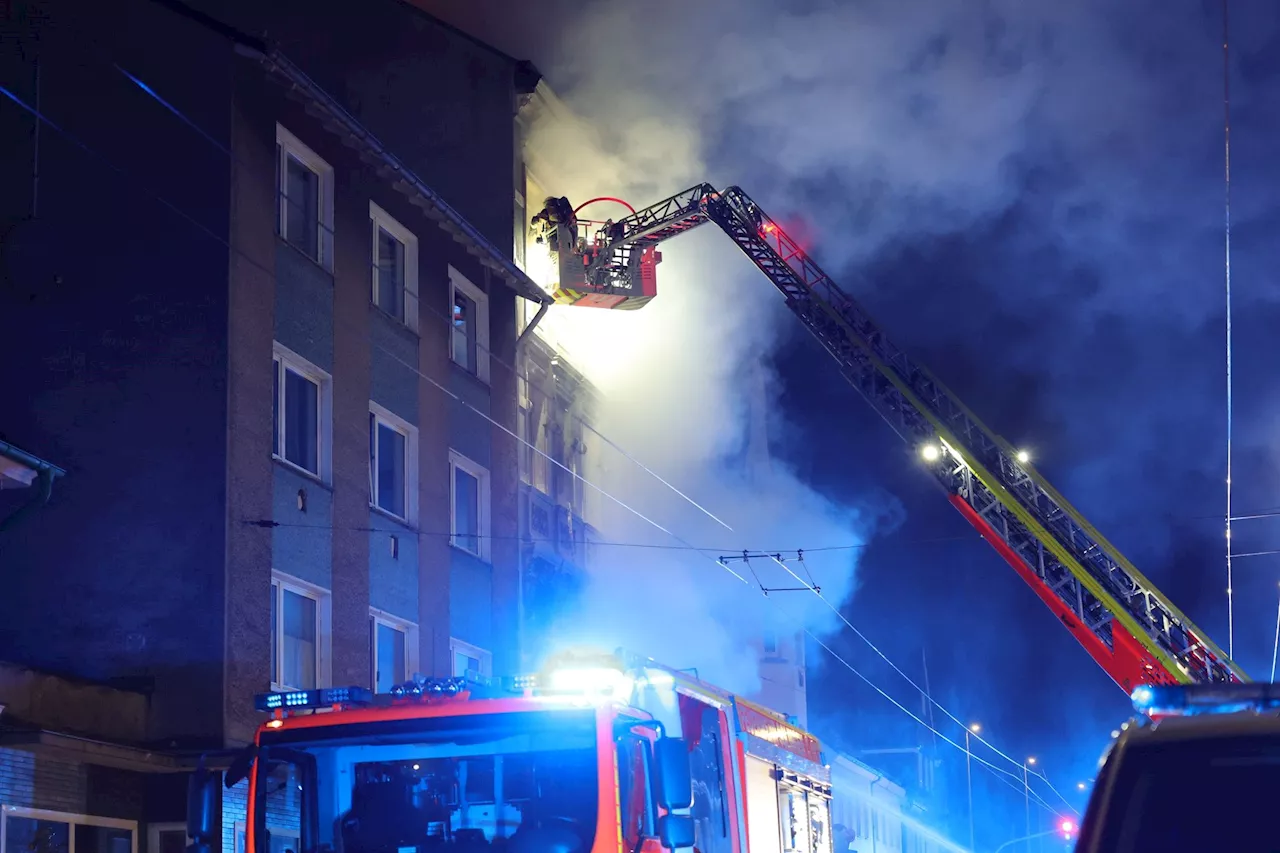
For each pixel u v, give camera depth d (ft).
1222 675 78.28
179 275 57.67
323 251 65.87
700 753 35.91
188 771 53.26
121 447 56.54
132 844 52.19
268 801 30.89
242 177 58.95
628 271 100.78
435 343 75.36
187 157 58.65
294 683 60.34
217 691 54.13
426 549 71.67
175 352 57.16
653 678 33.68
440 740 30.55
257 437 58.23
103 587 55.52
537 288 84.58
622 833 29.55
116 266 57.88
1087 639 81.56
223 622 54.80
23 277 57.67
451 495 75.56
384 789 30.48
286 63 60.29
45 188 58.70
